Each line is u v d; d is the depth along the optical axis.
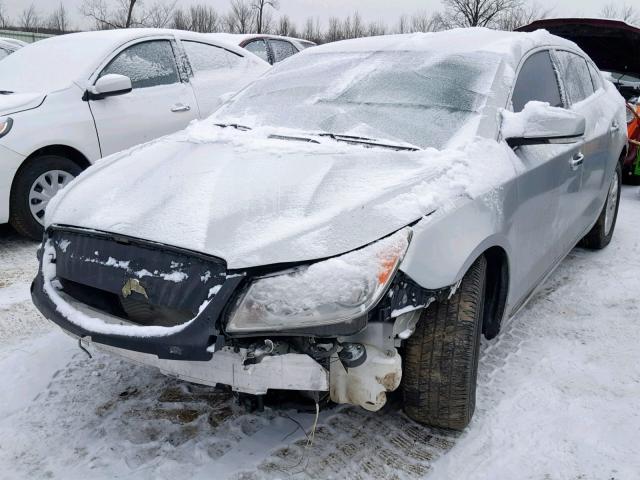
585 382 3.02
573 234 4.01
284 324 2.03
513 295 2.99
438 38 3.68
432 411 2.53
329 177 2.47
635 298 4.09
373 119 3.08
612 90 5.02
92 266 2.38
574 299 4.06
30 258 4.82
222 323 2.07
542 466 2.43
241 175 2.54
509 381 3.02
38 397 2.87
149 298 2.20
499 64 3.24
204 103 6.12
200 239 2.18
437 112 3.03
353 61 3.62
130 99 5.55
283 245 2.11
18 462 2.43
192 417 2.72
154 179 2.64
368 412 2.75
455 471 2.40
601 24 7.50
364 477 2.36
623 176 7.87
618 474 2.39
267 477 2.34
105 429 2.63
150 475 2.35
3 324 3.62
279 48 9.21
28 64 5.71
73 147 5.14
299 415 2.73
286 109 3.36
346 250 2.13
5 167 4.75
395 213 2.27
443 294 2.33
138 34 5.82
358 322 2.04
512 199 2.79
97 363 3.18
